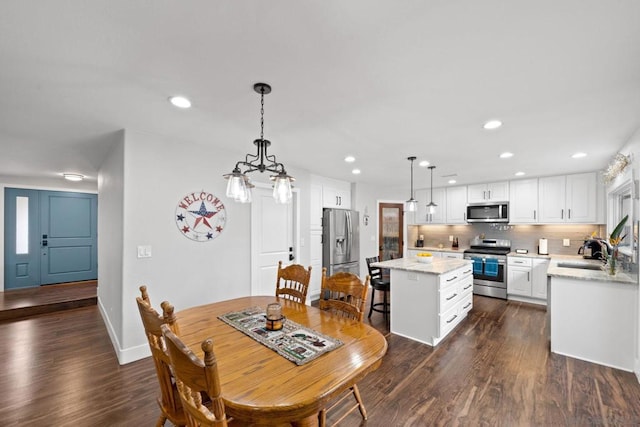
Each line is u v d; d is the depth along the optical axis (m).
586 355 2.74
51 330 3.55
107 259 3.53
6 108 2.14
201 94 1.91
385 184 5.96
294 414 1.04
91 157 3.68
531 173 4.56
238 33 1.31
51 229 5.55
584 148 3.11
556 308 2.89
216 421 0.84
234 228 3.45
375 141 2.92
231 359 1.36
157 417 1.95
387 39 1.35
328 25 1.25
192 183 3.07
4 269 5.12
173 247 2.93
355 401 2.11
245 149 3.33
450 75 1.67
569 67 1.57
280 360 1.35
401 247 6.36
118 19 1.21
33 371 2.54
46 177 5.29
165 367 1.40
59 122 2.43
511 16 1.19
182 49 1.43
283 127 2.54
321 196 5.07
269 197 3.89
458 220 5.73
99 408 2.04
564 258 4.48
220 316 1.96
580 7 1.13
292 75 1.67
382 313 4.20
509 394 2.20
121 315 2.64
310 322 1.85
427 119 2.32
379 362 1.38
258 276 3.71
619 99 1.94
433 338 3.09
